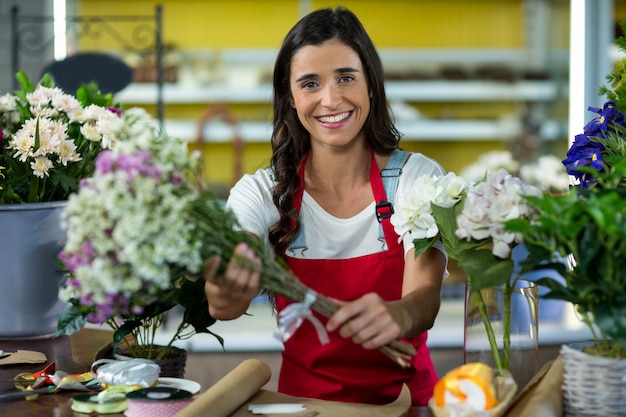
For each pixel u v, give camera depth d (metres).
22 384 1.92
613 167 1.62
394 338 1.65
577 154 1.93
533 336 1.70
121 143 1.46
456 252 1.65
